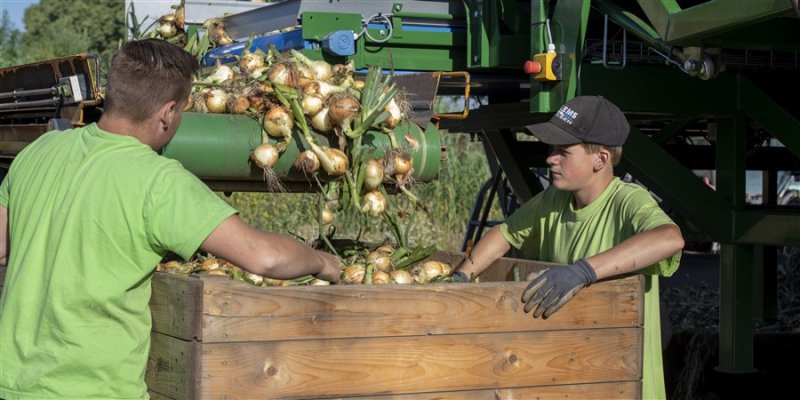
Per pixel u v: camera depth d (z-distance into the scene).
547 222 3.37
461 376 2.64
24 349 2.28
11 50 23.17
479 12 4.55
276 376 2.43
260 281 3.12
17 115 3.83
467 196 11.84
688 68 3.83
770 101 4.79
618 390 2.85
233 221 2.28
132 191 2.25
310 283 3.13
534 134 3.07
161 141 2.44
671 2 3.84
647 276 3.05
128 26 5.55
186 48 4.68
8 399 2.27
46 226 2.32
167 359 2.46
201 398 2.36
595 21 4.99
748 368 4.98
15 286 2.32
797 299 7.26
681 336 5.47
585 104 3.06
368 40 4.36
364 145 3.14
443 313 2.62
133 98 2.33
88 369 2.25
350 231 10.52
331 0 4.33
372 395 2.54
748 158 7.24
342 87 3.22
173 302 2.43
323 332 2.48
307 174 3.12
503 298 2.69
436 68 4.62
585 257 3.13
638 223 2.90
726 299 4.99
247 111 3.10
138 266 2.28
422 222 10.88
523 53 4.58
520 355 2.72
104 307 2.26
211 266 3.24
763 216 4.71
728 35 3.87
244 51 3.75
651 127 7.57
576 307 2.78
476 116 6.02
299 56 3.41
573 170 3.08
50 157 2.41
